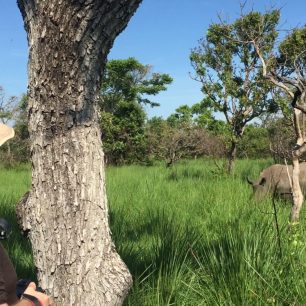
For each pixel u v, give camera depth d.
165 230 6.83
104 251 3.65
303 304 4.38
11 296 2.27
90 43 3.38
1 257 2.24
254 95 18.44
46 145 3.53
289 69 8.77
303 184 11.04
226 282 4.65
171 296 4.71
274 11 15.71
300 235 5.82
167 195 12.02
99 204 3.63
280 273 4.75
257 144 33.44
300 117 7.23
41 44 3.41
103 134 34.06
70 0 3.29
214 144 29.69
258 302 4.43
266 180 11.25
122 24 3.44
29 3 3.44
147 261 5.41
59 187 3.53
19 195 12.47
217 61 18.84
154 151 34.47
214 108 18.98
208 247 5.65
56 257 3.56
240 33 17.55
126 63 35.59
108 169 25.23
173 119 36.78
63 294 3.56
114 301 3.62
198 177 17.67
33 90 3.51
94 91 3.56
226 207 8.95
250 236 5.32
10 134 2.31
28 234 3.72
